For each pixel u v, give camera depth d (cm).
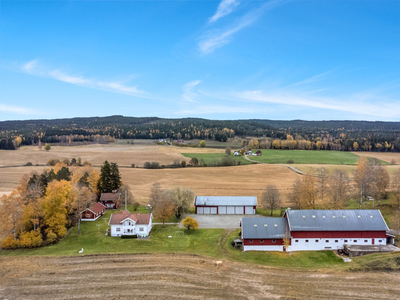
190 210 9638
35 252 6056
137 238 6850
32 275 4972
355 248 5859
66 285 4638
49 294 4397
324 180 9400
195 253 5825
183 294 4341
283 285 4575
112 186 9969
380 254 5578
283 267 5197
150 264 5316
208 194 11000
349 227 6175
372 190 8638
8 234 6544
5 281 4794
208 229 7450
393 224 6869
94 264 5356
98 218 8475
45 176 8894
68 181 9475
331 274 4900
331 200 8288
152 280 4741
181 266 5234
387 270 4956
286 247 6088
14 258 5700
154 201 8312
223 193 11119
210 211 9219
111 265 5303
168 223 8056
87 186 9594
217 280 4741
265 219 6425
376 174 8981
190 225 7200
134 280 4750
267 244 6106
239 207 9169
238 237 6794
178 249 6141
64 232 6906
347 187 9862
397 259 5266
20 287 4606
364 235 6156
